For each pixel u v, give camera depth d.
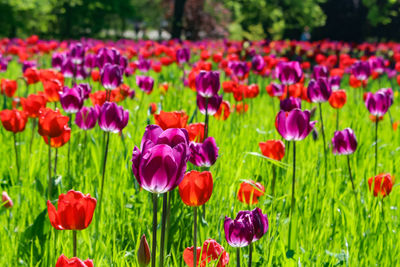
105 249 2.92
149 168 1.85
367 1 37.69
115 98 5.89
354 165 4.92
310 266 2.92
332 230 3.52
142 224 3.39
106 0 42.06
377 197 3.85
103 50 5.17
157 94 8.32
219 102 3.94
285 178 4.35
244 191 3.26
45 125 3.44
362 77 6.96
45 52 12.88
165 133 1.95
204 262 2.47
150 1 62.78
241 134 5.38
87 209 2.25
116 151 4.69
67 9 40.59
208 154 2.84
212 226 3.33
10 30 33.56
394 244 3.28
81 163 4.42
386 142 6.18
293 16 39.22
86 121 4.07
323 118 7.01
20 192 3.70
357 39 40.69
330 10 40.44
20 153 4.70
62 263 1.99
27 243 3.00
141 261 2.15
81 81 8.45
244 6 38.75
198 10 38.69
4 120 4.02
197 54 20.16
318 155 5.17
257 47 22.02
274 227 3.15
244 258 2.96
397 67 8.84
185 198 2.35
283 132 3.20
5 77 11.35
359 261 3.06
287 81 4.79
